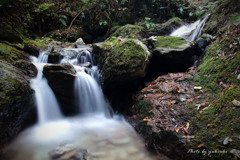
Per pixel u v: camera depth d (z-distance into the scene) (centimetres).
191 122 241
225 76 284
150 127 270
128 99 391
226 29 402
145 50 373
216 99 257
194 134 221
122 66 360
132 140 287
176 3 891
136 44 374
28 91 306
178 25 738
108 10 900
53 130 320
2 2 550
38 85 363
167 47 423
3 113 241
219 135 195
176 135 230
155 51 423
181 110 273
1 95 243
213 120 220
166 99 315
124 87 423
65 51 501
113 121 373
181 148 214
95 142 281
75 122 362
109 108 414
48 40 750
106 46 448
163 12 905
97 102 413
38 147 261
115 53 389
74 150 248
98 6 881
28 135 295
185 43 431
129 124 337
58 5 852
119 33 660
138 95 372
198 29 569
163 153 233
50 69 357
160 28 710
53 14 810
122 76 366
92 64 487
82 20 891
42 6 791
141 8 942
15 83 277
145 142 270
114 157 242
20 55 453
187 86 335
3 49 396
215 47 384
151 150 252
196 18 834
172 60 423
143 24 841
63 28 841
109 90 425
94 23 875
